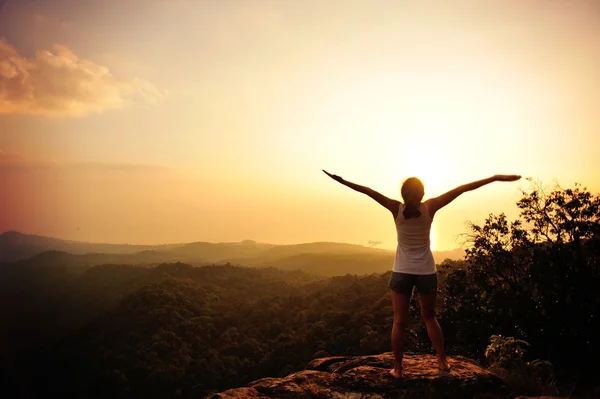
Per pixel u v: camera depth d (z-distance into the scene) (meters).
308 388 3.71
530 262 14.12
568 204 13.46
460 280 15.68
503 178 3.43
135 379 61.25
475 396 3.47
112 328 78.38
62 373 52.00
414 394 3.47
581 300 11.97
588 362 10.52
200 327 82.81
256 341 72.38
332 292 94.06
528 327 12.34
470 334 13.69
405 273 3.57
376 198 3.66
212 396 3.67
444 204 3.55
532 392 3.93
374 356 4.36
